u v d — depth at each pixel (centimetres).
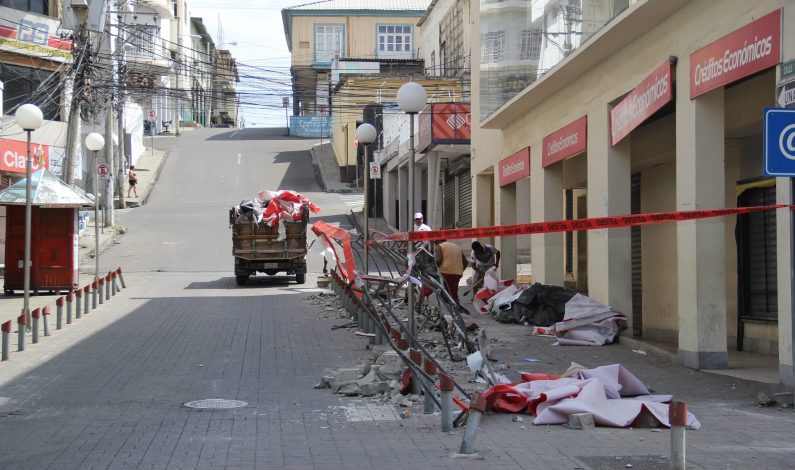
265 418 859
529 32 1850
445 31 5744
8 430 810
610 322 1412
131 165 5438
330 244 1418
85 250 3375
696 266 1116
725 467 657
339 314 1775
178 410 902
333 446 739
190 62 8281
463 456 692
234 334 1509
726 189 1392
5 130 3488
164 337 1475
